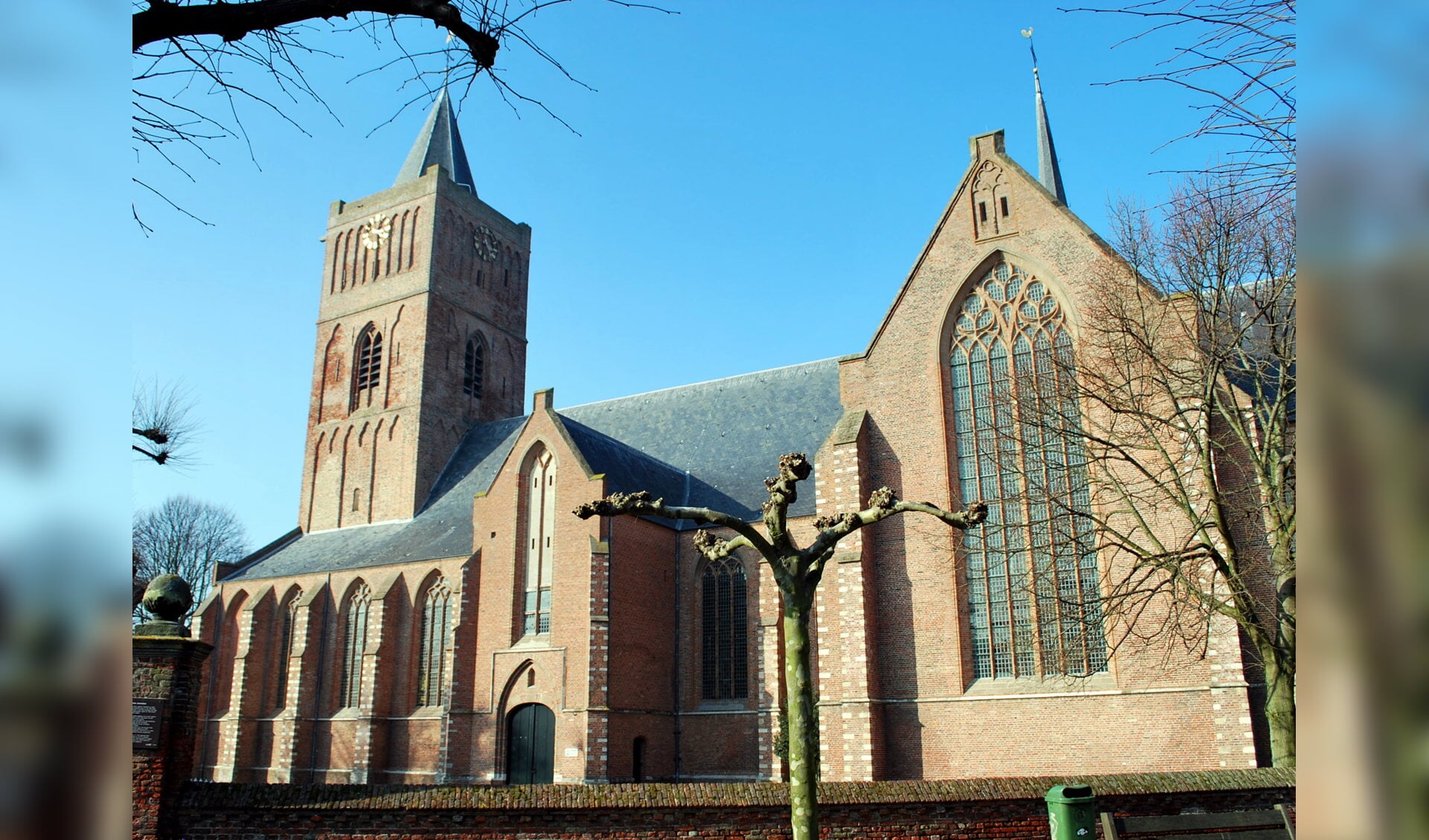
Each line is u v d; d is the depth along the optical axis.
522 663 46.59
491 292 77.06
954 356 39.09
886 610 37.56
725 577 49.56
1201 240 29.09
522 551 48.97
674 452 59.19
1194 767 31.36
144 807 21.94
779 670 44.88
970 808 23.23
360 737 54.28
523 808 22.88
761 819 22.98
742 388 60.72
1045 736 33.94
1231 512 29.81
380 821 22.89
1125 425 34.47
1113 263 35.47
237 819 22.70
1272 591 31.12
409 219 73.38
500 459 66.12
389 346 71.12
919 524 37.75
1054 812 21.41
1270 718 25.12
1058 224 37.69
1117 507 34.25
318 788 23.42
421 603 56.91
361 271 74.75
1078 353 35.03
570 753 43.47
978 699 35.25
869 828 23.05
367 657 55.50
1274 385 32.38
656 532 49.94
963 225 39.72
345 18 9.34
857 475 38.09
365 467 69.31
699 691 48.53
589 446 50.31
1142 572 33.25
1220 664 31.28
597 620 44.53
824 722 37.78
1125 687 33.09
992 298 38.72
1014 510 36.31
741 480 53.72
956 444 38.19
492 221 78.38
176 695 22.84
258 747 60.72
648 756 45.94
